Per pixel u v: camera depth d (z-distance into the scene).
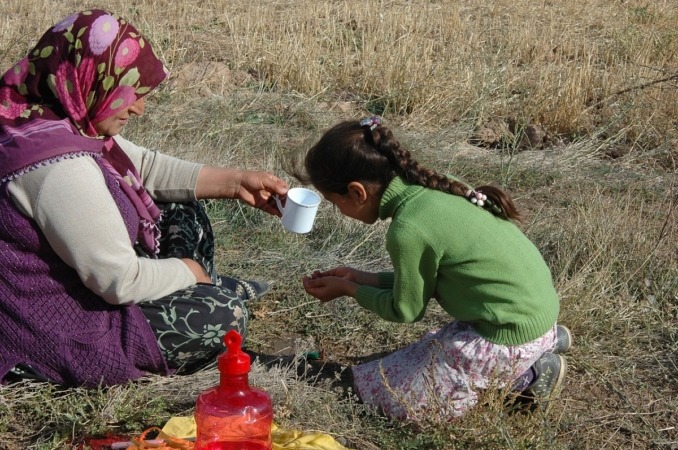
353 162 3.22
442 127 6.96
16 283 3.21
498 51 8.11
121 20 3.25
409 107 7.27
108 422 3.28
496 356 3.22
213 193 3.91
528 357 3.25
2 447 3.19
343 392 3.64
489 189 3.29
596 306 4.24
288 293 4.46
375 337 4.15
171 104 6.95
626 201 5.57
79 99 3.18
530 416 3.28
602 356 3.98
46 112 3.15
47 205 3.04
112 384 3.41
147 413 3.32
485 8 10.28
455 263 3.16
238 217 5.22
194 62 8.06
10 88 3.17
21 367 3.34
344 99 7.59
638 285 4.54
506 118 7.07
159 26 8.99
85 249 3.09
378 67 7.71
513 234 3.24
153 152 3.96
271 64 7.90
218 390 2.87
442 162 6.10
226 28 9.18
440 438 3.23
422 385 3.35
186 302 3.43
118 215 3.17
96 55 3.15
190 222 3.91
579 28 9.55
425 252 3.16
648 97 7.04
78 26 3.16
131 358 3.39
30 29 8.82
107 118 3.27
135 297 3.27
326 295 3.57
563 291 4.23
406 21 9.14
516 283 3.16
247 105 7.07
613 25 9.52
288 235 5.06
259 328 4.19
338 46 8.59
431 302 4.39
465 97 7.17
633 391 3.77
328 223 5.15
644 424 3.52
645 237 4.86
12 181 3.05
